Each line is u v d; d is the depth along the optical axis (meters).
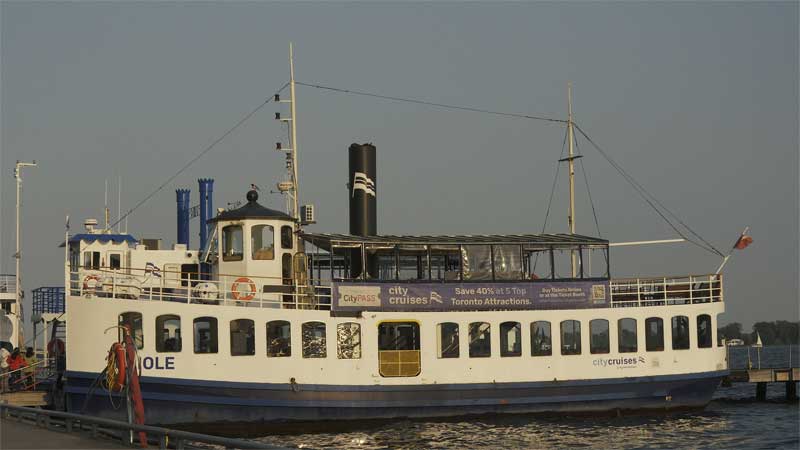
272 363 50.53
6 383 53.91
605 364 55.75
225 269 54.28
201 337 49.81
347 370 51.62
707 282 59.09
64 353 54.47
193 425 49.62
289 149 59.94
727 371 59.47
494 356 53.88
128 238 59.53
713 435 53.62
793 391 75.62
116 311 48.97
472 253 54.38
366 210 60.38
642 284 57.88
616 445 49.97
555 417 55.28
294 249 55.44
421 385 52.59
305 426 51.41
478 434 51.78
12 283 66.00
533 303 54.72
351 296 52.12
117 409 48.09
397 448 48.03
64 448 35.28
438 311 53.31
